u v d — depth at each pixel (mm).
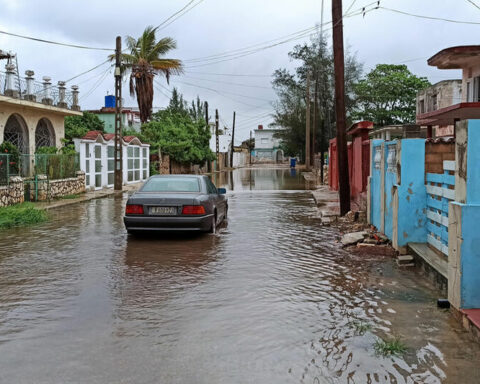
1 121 18719
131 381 3496
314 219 12805
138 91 36469
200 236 9984
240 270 6984
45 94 21328
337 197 18750
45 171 18297
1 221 11414
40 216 12508
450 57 15062
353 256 7922
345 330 4527
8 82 18562
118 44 23281
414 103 43281
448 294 5047
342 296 5656
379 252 8023
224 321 4797
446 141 7340
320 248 8656
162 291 5891
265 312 5074
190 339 4316
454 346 4113
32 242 9328
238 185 28938
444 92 25953
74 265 7332
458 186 4848
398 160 7539
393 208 7891
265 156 98500
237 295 5711
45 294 5781
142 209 9445
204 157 43375
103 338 4348
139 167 30609
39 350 4082
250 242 9297
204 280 6418
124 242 9297
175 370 3678
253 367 3732
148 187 10305
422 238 7504
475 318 4398
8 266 7270
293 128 56406
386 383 3471
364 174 13422
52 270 7012
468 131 4617
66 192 19703
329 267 7152
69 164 20500
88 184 22922
